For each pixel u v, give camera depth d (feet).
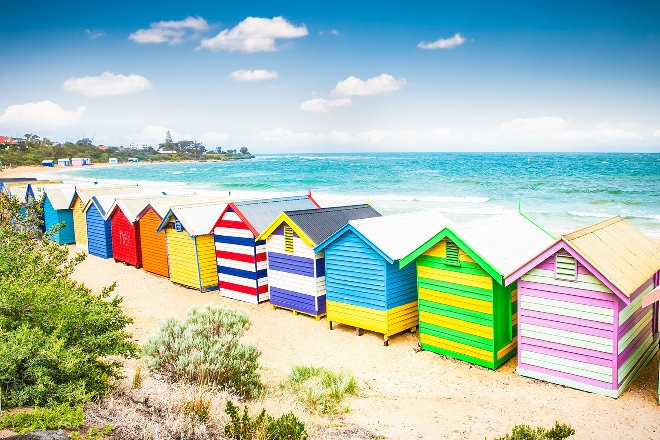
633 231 47.50
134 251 87.45
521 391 39.75
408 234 54.19
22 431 22.09
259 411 32.94
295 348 50.44
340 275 53.93
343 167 460.96
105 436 24.63
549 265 39.93
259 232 64.18
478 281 43.86
